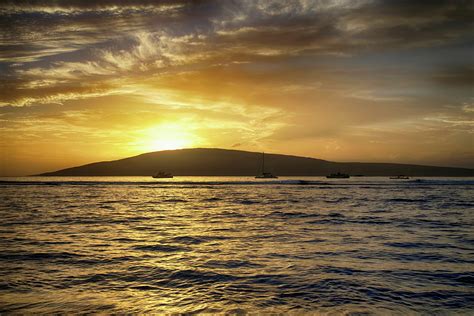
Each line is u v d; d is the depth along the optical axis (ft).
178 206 155.02
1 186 376.89
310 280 40.50
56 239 69.87
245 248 60.23
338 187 367.04
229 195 240.73
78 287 38.55
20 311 31.55
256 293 36.24
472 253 55.62
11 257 52.95
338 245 62.80
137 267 47.03
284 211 130.93
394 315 30.48
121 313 31.14
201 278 41.73
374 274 43.06
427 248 59.72
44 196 224.12
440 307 32.27
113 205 159.33
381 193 261.03
